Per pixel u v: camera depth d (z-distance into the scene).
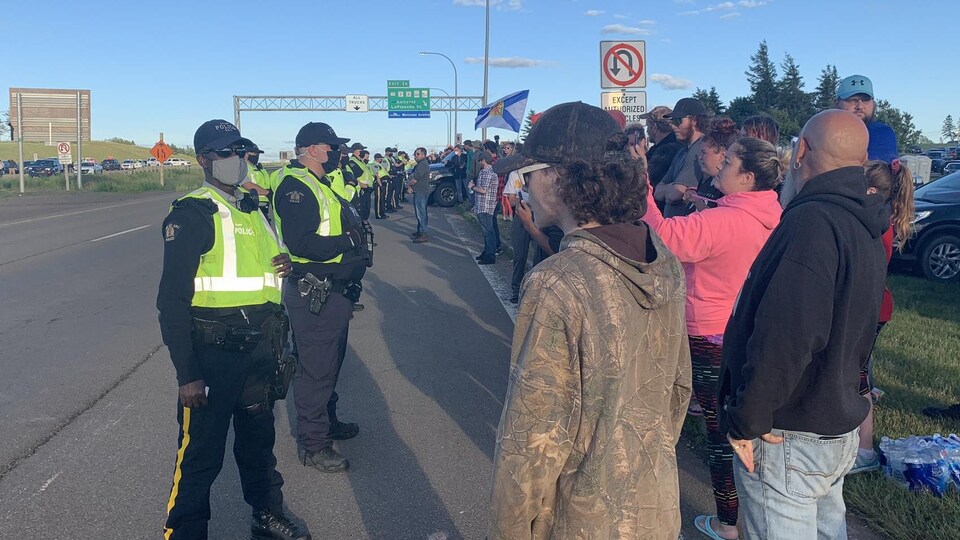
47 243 15.06
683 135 4.97
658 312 1.74
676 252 3.21
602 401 1.60
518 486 1.61
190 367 2.94
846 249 2.19
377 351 6.89
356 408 5.37
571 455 1.64
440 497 4.02
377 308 8.79
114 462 4.38
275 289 3.26
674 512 1.77
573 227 1.76
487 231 12.03
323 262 4.23
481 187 11.95
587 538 1.63
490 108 12.37
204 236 2.96
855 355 2.32
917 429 4.48
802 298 2.14
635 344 1.67
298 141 4.28
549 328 1.59
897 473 3.84
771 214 3.27
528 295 1.64
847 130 2.25
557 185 1.76
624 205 1.70
